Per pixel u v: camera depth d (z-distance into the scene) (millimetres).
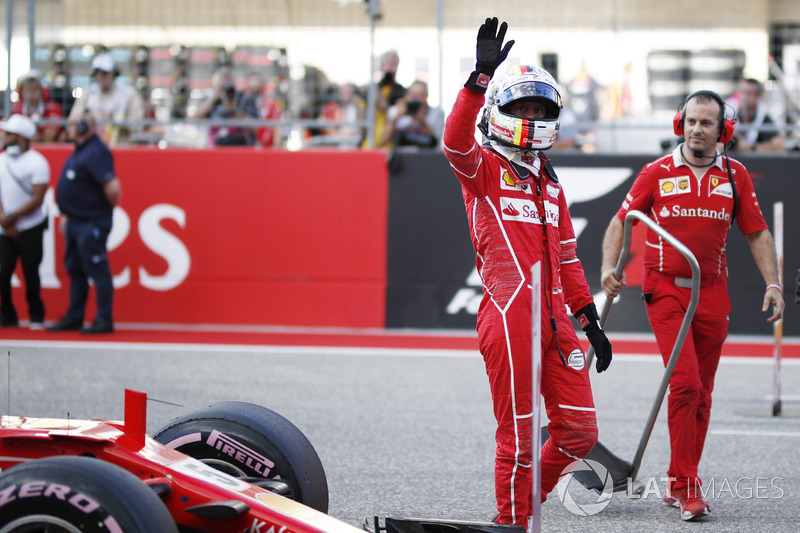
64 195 31391
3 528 8727
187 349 29297
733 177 15609
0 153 32281
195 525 9773
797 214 32281
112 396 22578
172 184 33781
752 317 32562
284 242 33688
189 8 35031
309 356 28469
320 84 34875
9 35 34875
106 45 35219
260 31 34875
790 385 25422
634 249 32344
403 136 34062
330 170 33594
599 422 21047
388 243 33531
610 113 34125
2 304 32844
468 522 10664
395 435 19812
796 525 14555
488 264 12250
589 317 12594
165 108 35375
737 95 33688
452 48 33906
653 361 28281
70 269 32031
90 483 8664
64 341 30250
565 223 12844
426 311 33438
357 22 34438
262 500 9914
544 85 12117
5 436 10250
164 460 10180
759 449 19031
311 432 19938
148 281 33938
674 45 33781
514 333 11953
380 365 27219
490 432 20156
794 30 33344
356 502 15453
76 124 30859
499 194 12156
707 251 15398
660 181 15594
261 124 34000
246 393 23328
